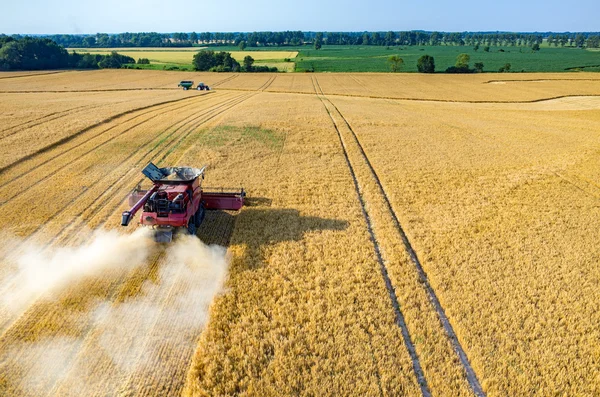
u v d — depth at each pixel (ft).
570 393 26.50
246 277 37.42
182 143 84.07
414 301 35.12
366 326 31.99
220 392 25.70
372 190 61.82
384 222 50.72
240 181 63.36
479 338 30.89
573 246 45.78
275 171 68.80
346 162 75.51
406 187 63.57
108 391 25.49
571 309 34.65
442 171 71.97
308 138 92.32
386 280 38.83
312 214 52.13
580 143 95.81
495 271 40.09
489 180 67.77
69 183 59.52
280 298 34.45
